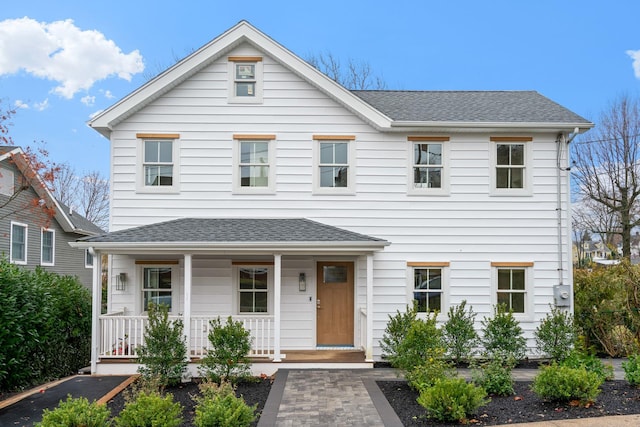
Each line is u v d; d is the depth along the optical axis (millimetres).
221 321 11789
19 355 9555
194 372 10594
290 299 12484
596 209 31922
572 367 9195
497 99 14844
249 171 12680
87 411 6062
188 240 10781
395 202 12633
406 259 12555
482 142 12797
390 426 6988
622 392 8586
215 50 12383
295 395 8688
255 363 10836
